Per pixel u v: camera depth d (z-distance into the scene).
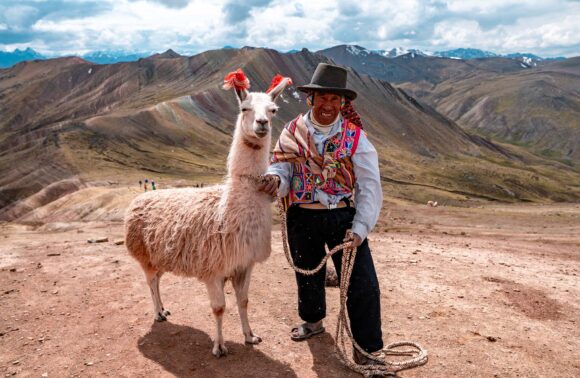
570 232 27.16
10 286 7.07
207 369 4.61
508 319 5.88
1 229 25.34
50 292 6.79
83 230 15.81
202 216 4.68
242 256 4.53
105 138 122.81
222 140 144.75
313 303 4.94
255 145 4.55
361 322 4.33
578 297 6.88
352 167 4.19
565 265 10.02
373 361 4.47
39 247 10.17
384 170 150.50
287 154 4.29
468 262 9.15
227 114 167.62
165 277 7.42
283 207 4.52
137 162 107.75
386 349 4.89
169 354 4.91
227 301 6.39
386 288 7.04
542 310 6.26
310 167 4.22
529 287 7.34
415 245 11.60
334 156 4.13
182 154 124.62
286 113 185.00
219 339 4.85
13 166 101.81
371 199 4.09
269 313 5.99
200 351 4.97
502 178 171.62
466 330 5.50
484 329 5.54
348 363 4.51
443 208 48.12
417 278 7.67
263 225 4.60
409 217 40.62
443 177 160.38
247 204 4.50
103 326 5.62
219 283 4.76
